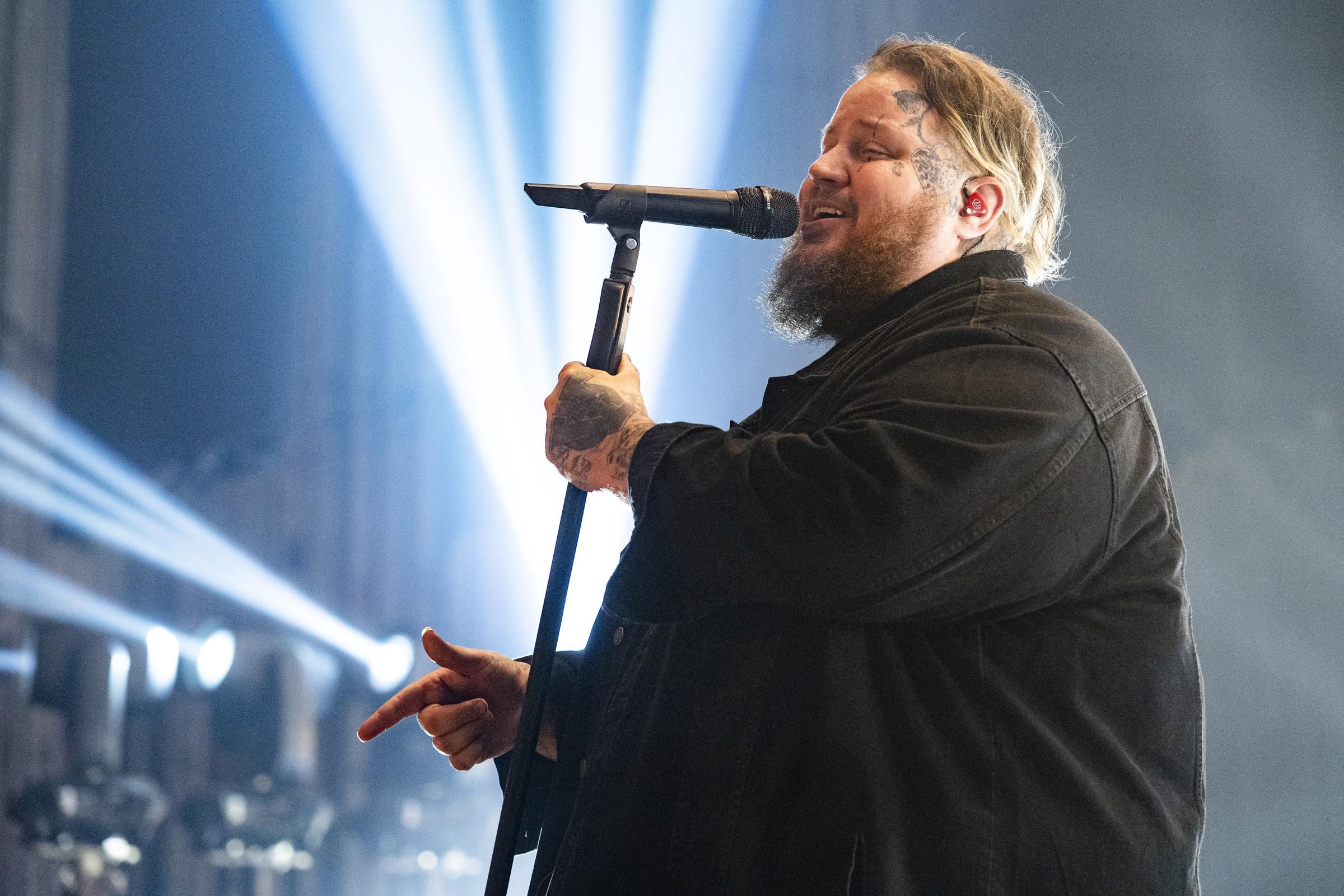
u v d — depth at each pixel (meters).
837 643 4.71
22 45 28.02
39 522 27.19
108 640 21.50
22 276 27.78
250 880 27.75
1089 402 4.73
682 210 5.43
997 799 4.54
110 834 20.62
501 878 5.12
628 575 4.80
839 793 4.51
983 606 4.61
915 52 5.98
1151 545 4.90
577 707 5.70
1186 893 4.77
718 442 4.79
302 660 25.23
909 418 4.57
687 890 4.65
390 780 28.50
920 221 5.59
